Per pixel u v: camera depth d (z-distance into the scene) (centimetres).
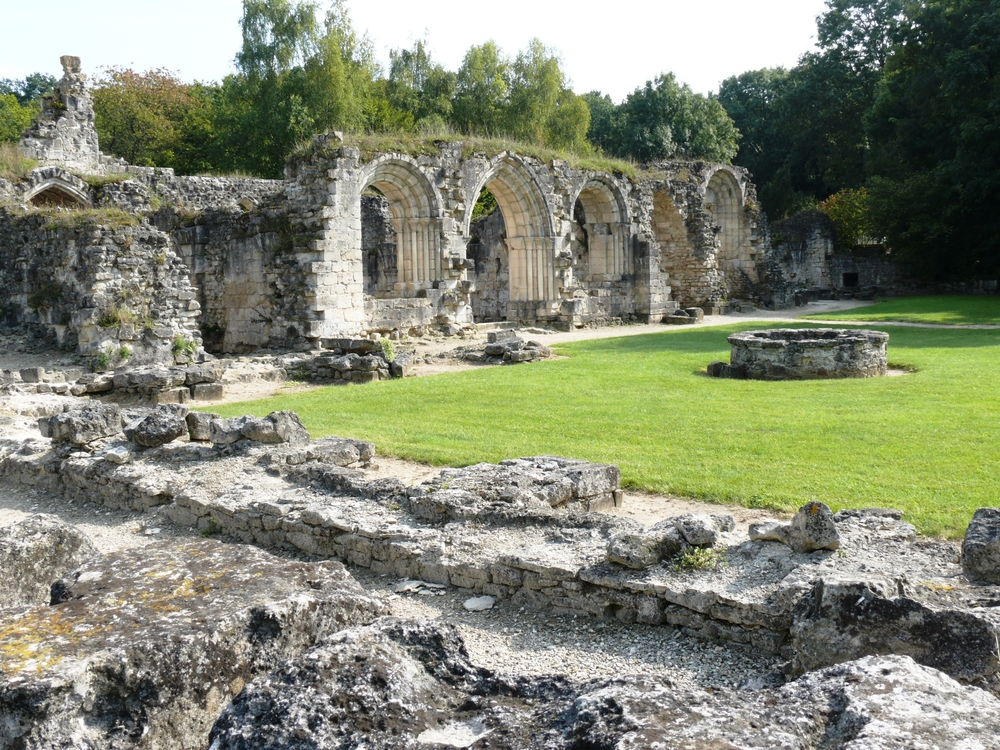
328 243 2427
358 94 4816
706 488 868
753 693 323
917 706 298
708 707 299
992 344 2186
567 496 790
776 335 1891
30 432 1280
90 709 356
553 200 3180
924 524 710
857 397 1427
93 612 408
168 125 5606
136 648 371
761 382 1652
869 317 3281
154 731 367
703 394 1513
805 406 1352
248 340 2536
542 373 1847
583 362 2028
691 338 2605
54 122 3030
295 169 2497
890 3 5941
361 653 342
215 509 809
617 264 3503
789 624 504
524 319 3219
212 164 5178
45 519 596
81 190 2855
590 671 512
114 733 359
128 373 1648
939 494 808
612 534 645
